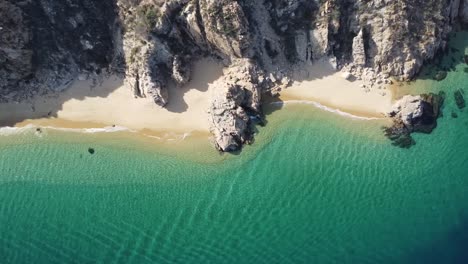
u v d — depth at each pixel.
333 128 51.25
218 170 49.09
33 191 48.81
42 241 46.19
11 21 50.50
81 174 49.38
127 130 51.56
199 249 45.09
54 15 52.47
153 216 47.16
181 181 48.69
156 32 52.00
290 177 48.66
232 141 49.47
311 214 46.66
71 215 47.50
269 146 50.22
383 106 52.53
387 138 50.62
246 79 52.81
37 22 52.25
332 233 45.53
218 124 50.12
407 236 45.44
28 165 49.94
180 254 44.91
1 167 49.88
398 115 51.50
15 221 47.34
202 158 49.69
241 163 49.41
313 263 43.94
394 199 47.38
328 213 46.66
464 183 48.34
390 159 49.56
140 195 48.22
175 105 52.62
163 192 48.28
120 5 52.47
